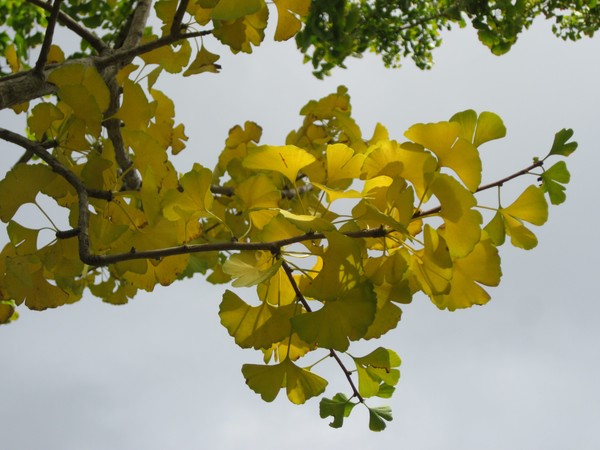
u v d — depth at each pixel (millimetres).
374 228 1310
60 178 1375
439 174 1254
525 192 1329
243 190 1360
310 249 1326
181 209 1344
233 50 1414
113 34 2006
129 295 1703
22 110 1490
